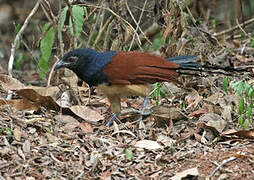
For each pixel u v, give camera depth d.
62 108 11.45
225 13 18.39
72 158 9.63
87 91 13.34
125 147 10.12
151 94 11.88
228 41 16.94
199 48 13.50
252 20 16.92
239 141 10.17
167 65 10.56
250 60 14.95
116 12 13.44
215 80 13.20
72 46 12.88
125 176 9.12
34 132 10.39
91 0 14.70
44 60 12.95
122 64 10.44
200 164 9.20
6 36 19.66
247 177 8.63
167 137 10.52
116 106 11.06
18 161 9.27
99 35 13.66
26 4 20.38
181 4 13.45
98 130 10.97
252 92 10.34
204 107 11.62
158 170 9.24
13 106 11.30
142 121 11.17
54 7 14.52
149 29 14.41
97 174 9.20
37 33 16.80
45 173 9.04
